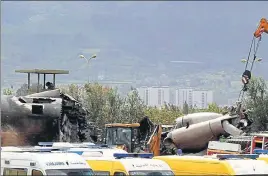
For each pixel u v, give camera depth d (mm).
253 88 137125
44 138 89938
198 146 95312
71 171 48500
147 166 50719
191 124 95375
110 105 156375
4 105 88062
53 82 117688
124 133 91812
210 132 93375
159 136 91938
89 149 59469
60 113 90812
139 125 92062
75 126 95625
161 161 51938
